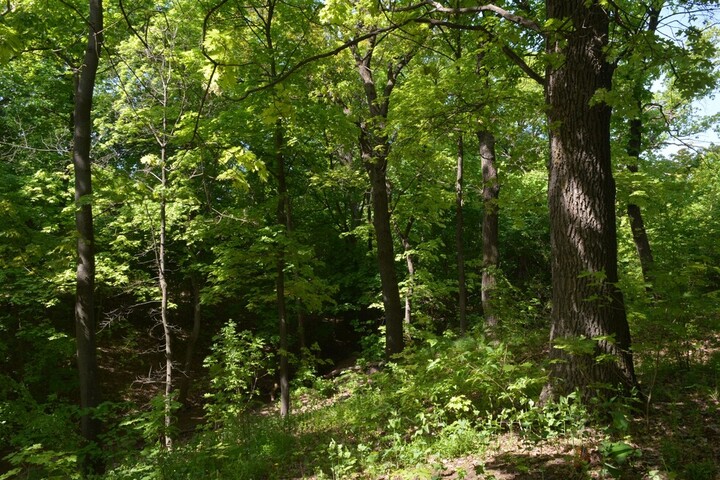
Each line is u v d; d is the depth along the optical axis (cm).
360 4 748
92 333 774
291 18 945
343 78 1334
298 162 1386
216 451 659
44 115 1588
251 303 1330
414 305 1828
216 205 1423
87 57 800
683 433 467
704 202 1723
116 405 718
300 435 729
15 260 948
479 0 730
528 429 514
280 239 1059
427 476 448
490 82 1005
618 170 1163
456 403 572
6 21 659
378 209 1241
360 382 1197
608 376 537
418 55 1251
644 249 1252
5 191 1288
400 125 953
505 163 962
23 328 1287
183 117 1066
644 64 509
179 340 1955
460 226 1343
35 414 693
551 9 595
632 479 407
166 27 1076
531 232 2191
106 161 1197
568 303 568
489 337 992
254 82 981
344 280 1930
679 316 536
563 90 586
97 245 1354
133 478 605
